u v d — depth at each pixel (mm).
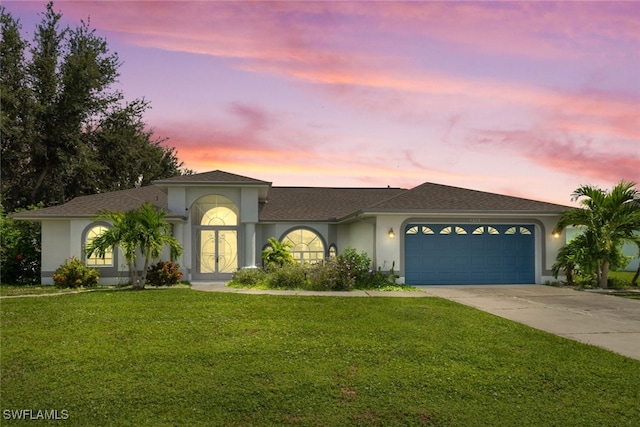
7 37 30391
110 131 35156
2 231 20828
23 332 9430
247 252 20484
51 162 32281
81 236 19188
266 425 5578
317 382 6707
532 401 6234
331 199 25500
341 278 16312
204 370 7141
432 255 18297
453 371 7215
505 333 9500
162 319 10578
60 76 32438
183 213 20094
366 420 5711
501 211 17750
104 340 8773
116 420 5652
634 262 29453
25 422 5602
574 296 15023
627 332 9828
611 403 6164
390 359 7754
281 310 11695
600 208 16969
